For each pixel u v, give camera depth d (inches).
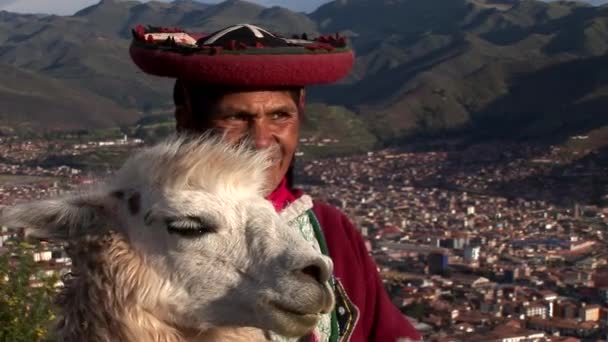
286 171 141.5
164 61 131.9
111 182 134.0
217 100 133.0
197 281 123.3
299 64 130.5
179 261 124.0
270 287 119.3
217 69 127.9
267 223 123.6
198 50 128.5
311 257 117.7
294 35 153.1
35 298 260.8
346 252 141.0
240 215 124.4
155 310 125.1
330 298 119.0
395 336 141.9
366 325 141.7
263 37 134.4
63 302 131.6
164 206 123.9
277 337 133.3
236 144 133.6
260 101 132.9
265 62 128.4
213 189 124.7
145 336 124.1
